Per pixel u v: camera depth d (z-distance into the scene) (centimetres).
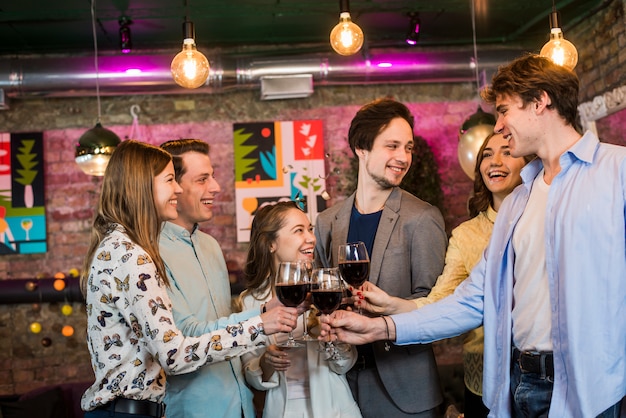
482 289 221
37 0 472
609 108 481
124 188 210
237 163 581
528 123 198
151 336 198
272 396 242
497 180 266
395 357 249
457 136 605
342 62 541
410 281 259
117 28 541
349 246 217
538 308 195
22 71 516
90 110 586
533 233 200
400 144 257
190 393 235
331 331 220
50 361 571
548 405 192
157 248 213
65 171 583
